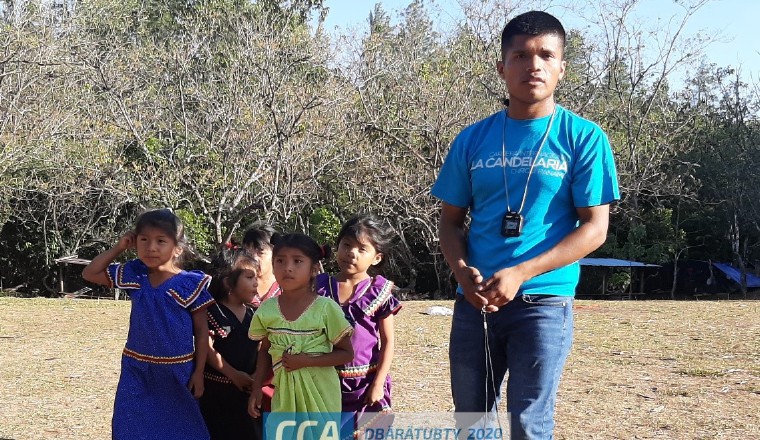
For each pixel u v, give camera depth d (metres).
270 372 4.31
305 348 4.04
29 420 6.10
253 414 4.22
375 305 4.42
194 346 4.29
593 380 7.46
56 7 25.47
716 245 28.81
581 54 25.75
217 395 4.53
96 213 25.58
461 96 21.53
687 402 6.54
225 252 4.66
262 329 4.18
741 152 27.83
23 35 20.69
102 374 7.93
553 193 3.20
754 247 29.14
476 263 3.30
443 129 21.17
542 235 3.19
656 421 5.92
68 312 13.48
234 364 4.54
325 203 23.58
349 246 4.46
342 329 4.08
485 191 3.28
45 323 11.97
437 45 27.12
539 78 3.18
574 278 3.29
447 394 6.91
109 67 22.78
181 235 4.32
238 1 27.58
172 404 4.17
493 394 3.34
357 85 22.33
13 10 22.42
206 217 20.72
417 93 21.83
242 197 20.95
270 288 4.87
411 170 21.84
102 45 25.30
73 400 6.79
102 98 23.67
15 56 20.38
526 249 3.18
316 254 4.11
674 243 26.28
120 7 29.16
